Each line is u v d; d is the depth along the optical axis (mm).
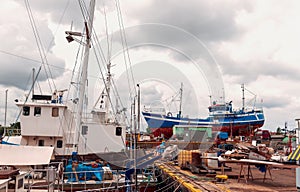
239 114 50000
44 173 15727
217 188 10008
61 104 20375
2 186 9766
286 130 49188
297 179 9844
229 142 31750
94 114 19391
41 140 20328
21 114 20391
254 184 11352
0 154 15125
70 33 18438
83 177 15969
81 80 18406
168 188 13180
